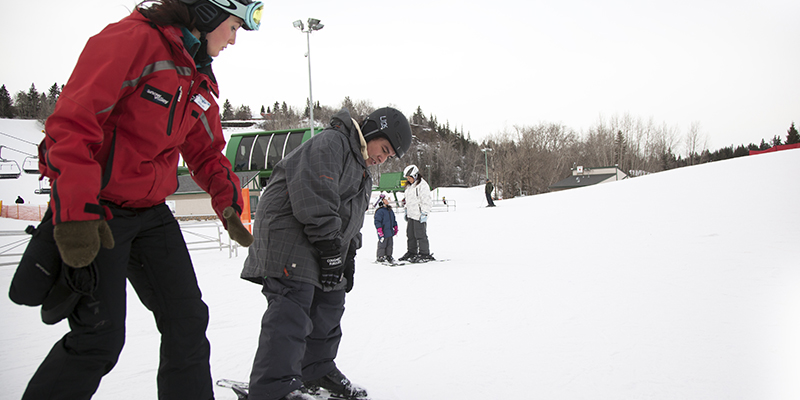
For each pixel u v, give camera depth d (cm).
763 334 254
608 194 1596
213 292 458
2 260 833
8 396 193
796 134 8469
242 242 167
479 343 264
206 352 158
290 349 174
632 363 221
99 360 129
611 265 541
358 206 204
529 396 190
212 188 174
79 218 107
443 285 461
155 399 191
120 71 121
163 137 138
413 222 697
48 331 317
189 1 140
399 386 206
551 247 775
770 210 920
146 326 328
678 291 377
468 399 189
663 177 1733
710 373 204
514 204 2052
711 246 647
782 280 402
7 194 4672
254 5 153
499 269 555
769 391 182
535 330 285
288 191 183
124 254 134
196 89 149
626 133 8181
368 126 207
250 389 172
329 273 183
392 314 344
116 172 130
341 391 198
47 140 114
